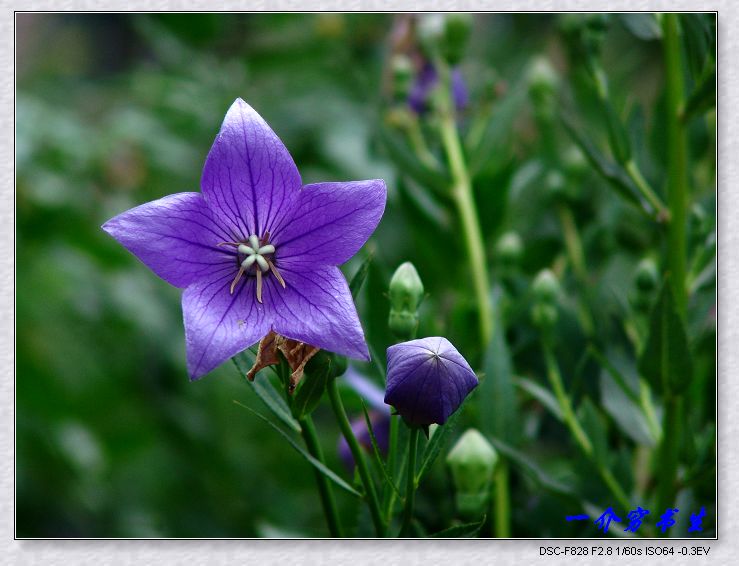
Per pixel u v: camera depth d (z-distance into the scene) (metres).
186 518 0.66
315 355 0.44
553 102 0.59
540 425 0.56
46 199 0.70
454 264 0.59
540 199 0.62
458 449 0.48
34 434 0.68
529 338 0.55
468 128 0.64
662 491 0.50
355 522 0.55
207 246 0.44
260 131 0.44
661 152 0.55
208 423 0.69
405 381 0.43
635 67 0.70
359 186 0.44
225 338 0.43
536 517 0.52
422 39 0.59
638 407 0.53
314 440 0.45
